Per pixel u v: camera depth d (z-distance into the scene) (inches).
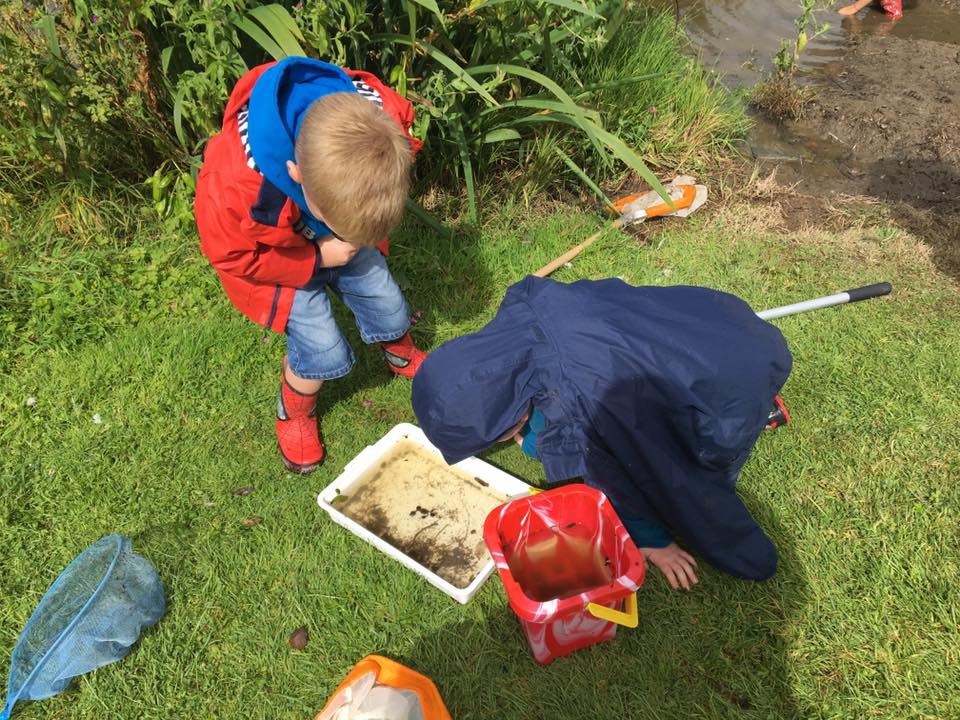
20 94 116.3
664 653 79.9
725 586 84.9
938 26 215.6
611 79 152.9
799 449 98.9
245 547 90.4
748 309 75.5
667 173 156.3
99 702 77.3
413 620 83.7
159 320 120.7
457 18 120.1
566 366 67.6
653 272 132.0
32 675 72.9
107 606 77.4
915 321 118.1
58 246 128.3
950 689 75.4
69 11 113.2
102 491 96.7
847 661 78.1
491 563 85.5
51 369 112.7
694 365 67.7
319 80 70.0
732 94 179.6
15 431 104.0
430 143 139.7
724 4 226.7
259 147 65.2
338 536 91.7
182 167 133.4
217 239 71.6
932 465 96.0
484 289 129.2
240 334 118.2
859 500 92.8
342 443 104.1
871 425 101.6
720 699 76.2
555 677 78.7
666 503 75.0
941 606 81.4
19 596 86.0
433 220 132.0
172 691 78.3
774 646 79.9
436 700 70.7
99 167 133.8
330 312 88.0
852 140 170.4
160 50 121.8
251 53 122.1
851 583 84.4
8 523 92.8
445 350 69.7
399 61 127.0
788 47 186.7
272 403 109.2
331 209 61.4
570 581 80.7
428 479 97.5
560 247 137.3
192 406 108.1
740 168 160.1
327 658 80.7
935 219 142.5
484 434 68.2
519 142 145.9
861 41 207.8
